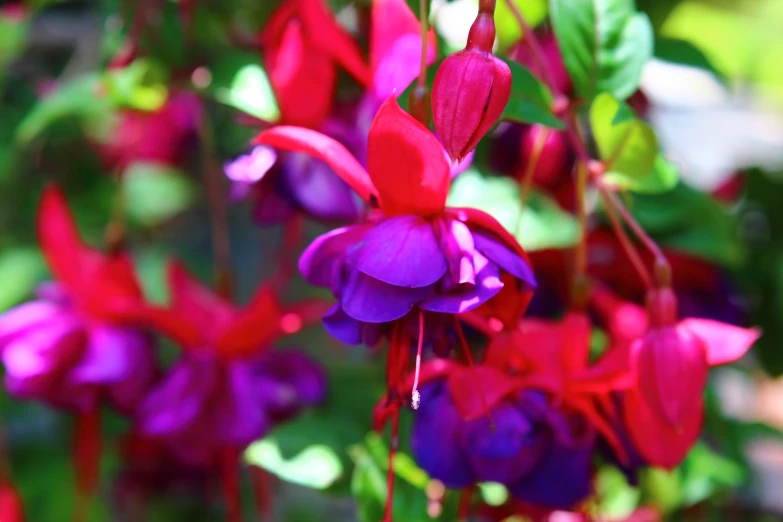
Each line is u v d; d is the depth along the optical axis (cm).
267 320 43
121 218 45
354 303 34
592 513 42
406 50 39
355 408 48
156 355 46
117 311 44
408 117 33
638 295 45
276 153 41
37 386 44
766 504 55
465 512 39
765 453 63
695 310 45
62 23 63
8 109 63
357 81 43
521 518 42
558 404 37
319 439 43
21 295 58
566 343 37
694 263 45
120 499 53
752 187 54
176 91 47
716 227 45
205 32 47
